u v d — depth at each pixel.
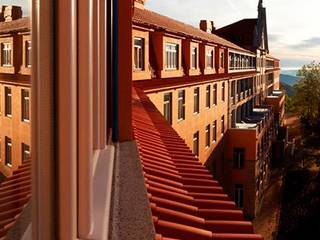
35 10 1.66
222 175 35.69
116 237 2.50
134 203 3.09
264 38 67.81
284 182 46.72
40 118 1.68
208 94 31.19
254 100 55.34
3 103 1.62
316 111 71.88
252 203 35.22
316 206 37.53
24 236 1.78
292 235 33.75
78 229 2.08
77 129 2.03
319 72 74.06
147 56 18.91
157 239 3.11
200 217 4.07
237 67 42.72
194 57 26.50
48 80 1.68
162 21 23.62
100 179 3.21
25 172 1.72
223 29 59.84
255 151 35.16
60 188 1.77
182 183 5.18
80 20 2.02
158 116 9.95
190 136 26.41
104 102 3.97
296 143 69.62
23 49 1.68
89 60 2.04
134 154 4.88
